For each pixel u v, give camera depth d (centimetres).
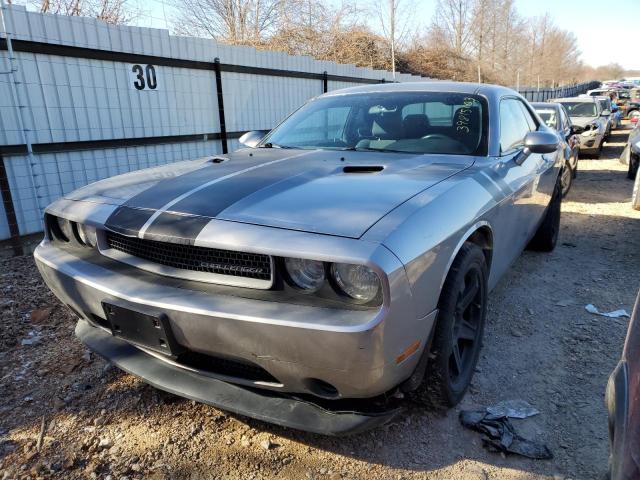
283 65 948
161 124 717
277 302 185
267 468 214
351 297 180
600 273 457
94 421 245
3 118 530
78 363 297
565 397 264
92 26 604
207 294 196
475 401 259
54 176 588
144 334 210
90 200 253
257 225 194
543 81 5684
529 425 241
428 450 225
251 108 884
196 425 242
